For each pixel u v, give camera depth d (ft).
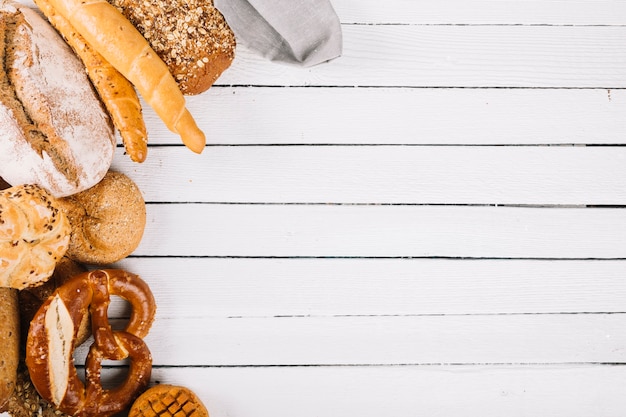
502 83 4.61
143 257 4.59
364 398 4.67
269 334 4.65
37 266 4.16
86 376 4.41
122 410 4.48
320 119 4.58
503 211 4.65
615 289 4.67
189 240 4.59
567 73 4.62
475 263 4.66
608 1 4.60
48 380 4.29
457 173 4.63
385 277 4.65
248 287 4.63
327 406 4.66
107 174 4.40
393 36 4.57
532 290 4.67
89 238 4.35
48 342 4.27
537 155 4.64
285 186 4.60
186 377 4.63
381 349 4.66
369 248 4.64
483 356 4.68
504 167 4.64
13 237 4.09
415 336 4.67
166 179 4.56
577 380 4.69
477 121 4.62
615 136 4.64
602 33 4.61
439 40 4.58
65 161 4.18
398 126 4.61
